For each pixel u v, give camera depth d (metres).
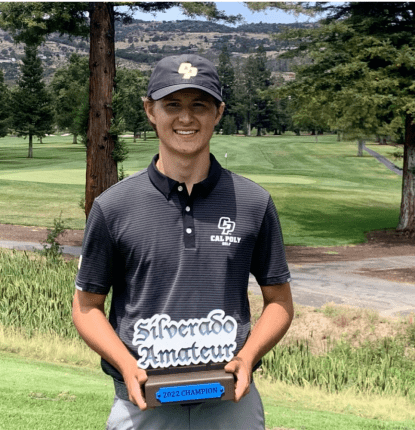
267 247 1.81
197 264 1.68
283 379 8.87
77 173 41.47
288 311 1.86
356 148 72.81
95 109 15.05
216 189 1.71
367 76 18.67
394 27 20.59
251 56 135.50
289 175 45.12
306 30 20.47
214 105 1.69
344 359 9.73
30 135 62.19
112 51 14.99
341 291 14.16
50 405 4.14
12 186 32.28
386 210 29.58
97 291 1.74
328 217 26.78
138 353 1.66
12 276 11.81
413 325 10.88
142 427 1.72
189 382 1.50
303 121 21.08
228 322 1.69
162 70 1.65
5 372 5.25
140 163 50.62
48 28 16.62
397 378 9.13
